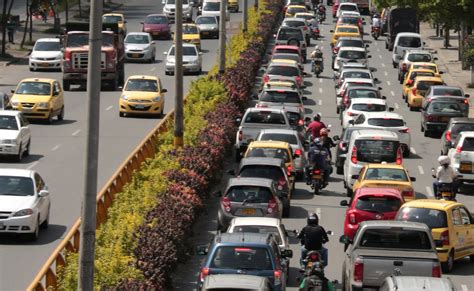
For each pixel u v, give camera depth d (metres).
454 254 72.56
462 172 102.69
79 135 125.50
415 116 153.88
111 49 165.00
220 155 101.31
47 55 186.38
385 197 76.12
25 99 132.50
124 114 141.62
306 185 104.69
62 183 97.00
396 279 47.78
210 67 195.50
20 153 107.81
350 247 62.03
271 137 106.25
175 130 100.44
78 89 167.50
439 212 71.94
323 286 57.28
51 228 79.94
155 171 86.44
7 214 74.62
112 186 81.50
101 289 53.19
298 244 80.06
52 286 53.03
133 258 60.47
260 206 76.44
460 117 123.38
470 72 197.12
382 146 98.25
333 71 195.00
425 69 168.25
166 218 70.50
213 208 91.94
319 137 111.38
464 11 160.25
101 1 48.19
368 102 130.25
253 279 49.03
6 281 64.44
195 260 74.25
